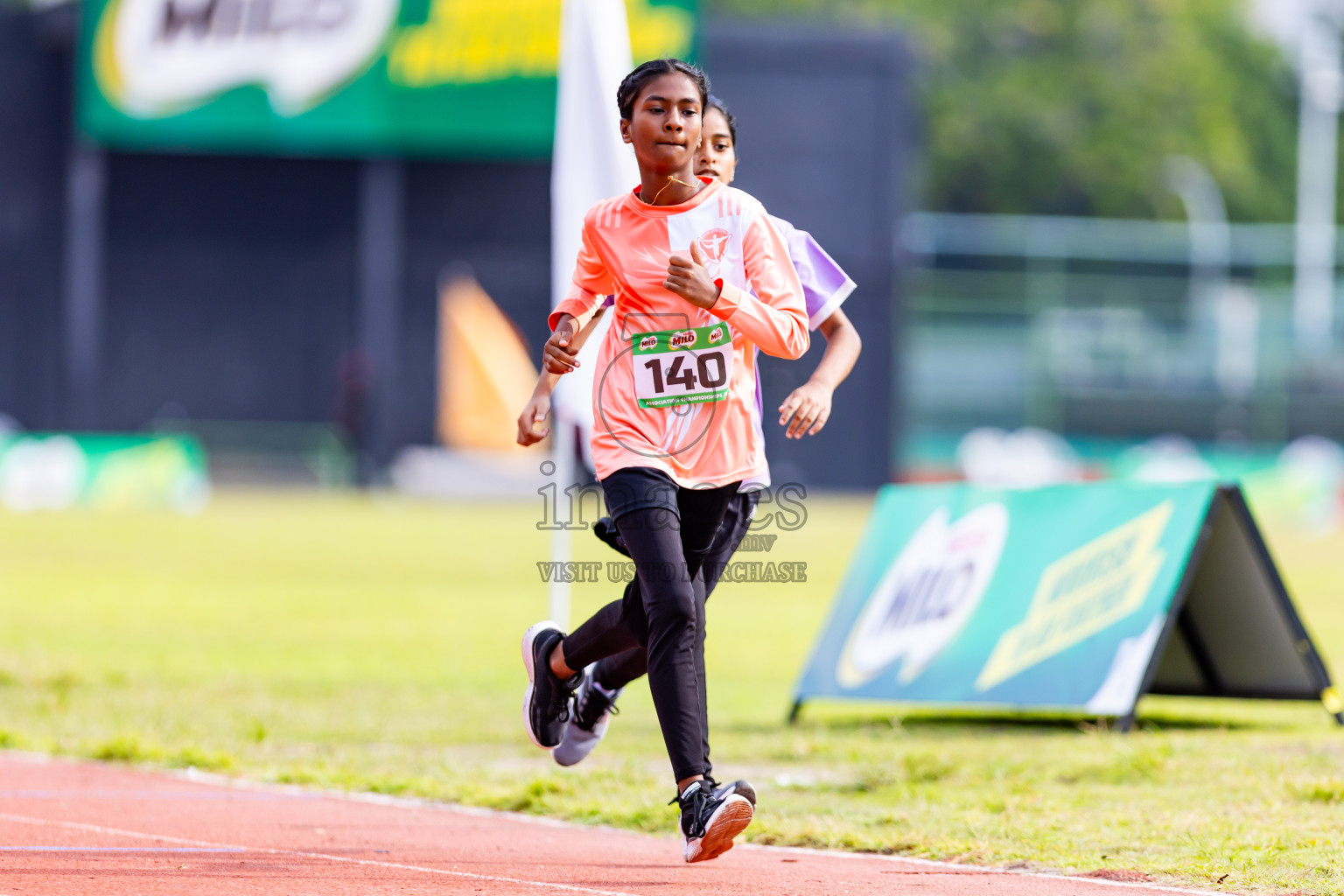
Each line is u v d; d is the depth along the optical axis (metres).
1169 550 18.83
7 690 21.58
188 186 87.31
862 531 63.25
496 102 79.38
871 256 86.94
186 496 76.00
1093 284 97.12
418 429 88.06
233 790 15.18
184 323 87.69
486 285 88.50
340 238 88.00
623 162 18.03
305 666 25.59
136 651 27.02
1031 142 143.38
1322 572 48.97
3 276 86.75
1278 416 96.25
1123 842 12.37
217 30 80.38
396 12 79.44
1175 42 150.12
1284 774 15.31
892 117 86.56
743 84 86.19
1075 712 19.02
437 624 32.56
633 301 11.16
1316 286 100.12
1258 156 153.88
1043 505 20.61
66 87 86.31
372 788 15.23
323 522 64.12
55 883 10.92
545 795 14.62
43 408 87.38
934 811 13.81
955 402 96.00
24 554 47.91
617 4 18.31
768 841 12.89
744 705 22.73
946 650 20.12
